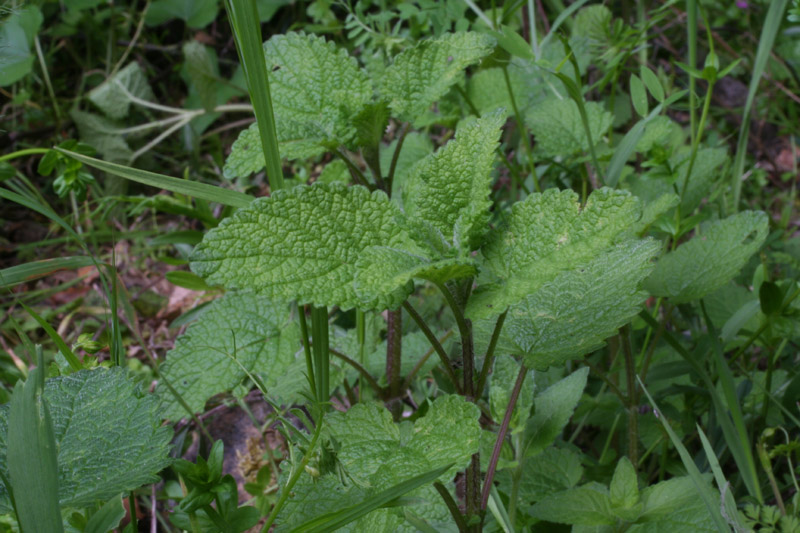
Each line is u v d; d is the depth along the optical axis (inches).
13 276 24.4
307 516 21.4
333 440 21.2
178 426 29.8
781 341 28.7
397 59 25.7
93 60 52.6
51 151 27.1
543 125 30.2
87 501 20.9
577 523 23.0
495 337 21.5
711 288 25.7
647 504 23.0
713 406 27.0
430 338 21.7
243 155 25.1
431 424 21.5
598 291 22.5
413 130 37.2
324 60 25.7
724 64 47.7
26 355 32.2
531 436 24.2
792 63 47.4
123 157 46.4
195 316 29.9
